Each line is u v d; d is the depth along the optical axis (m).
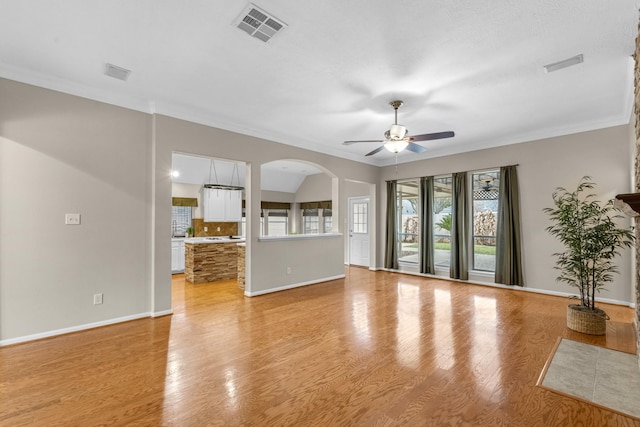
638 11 2.11
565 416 1.91
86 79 3.18
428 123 4.55
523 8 2.10
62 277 3.22
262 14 2.17
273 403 2.04
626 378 2.35
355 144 5.84
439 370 2.48
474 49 2.60
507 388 2.22
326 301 4.57
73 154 3.29
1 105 2.90
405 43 2.51
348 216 8.34
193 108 3.99
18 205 2.98
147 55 2.72
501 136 5.23
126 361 2.63
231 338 3.15
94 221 3.42
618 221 4.29
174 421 1.86
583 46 2.55
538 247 5.05
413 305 4.36
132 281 3.69
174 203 7.58
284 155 5.33
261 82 3.24
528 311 4.06
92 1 2.04
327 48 2.59
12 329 2.96
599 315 3.23
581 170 4.62
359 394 2.15
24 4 2.07
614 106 3.88
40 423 1.84
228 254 6.37
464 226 5.92
